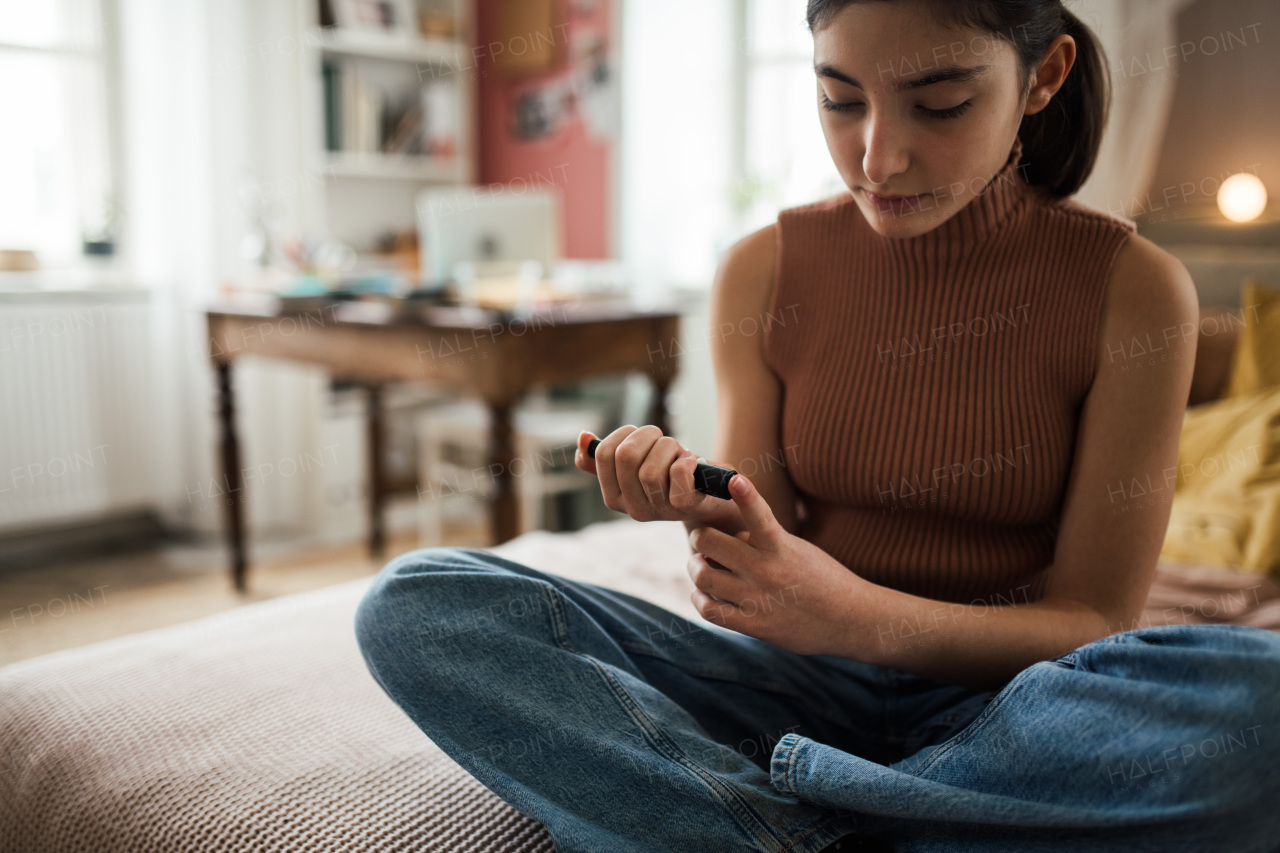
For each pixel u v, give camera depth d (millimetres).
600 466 725
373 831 757
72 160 3117
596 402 3145
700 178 3469
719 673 821
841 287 931
